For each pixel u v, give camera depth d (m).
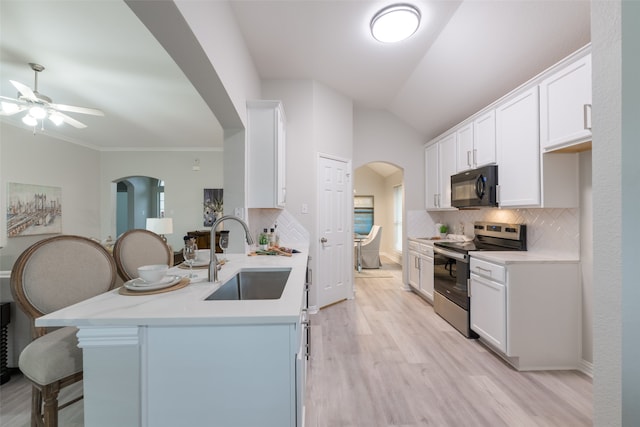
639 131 0.60
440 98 3.71
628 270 0.63
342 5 2.34
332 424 1.72
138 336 1.02
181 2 1.28
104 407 1.02
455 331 3.05
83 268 1.59
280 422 1.05
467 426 1.70
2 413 1.83
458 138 3.57
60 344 1.31
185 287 1.41
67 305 1.50
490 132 2.93
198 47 1.54
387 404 1.90
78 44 2.58
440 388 2.06
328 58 3.14
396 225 7.88
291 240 3.60
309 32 2.68
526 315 2.31
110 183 6.36
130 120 4.63
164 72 3.09
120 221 9.41
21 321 2.19
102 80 3.27
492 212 3.42
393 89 3.94
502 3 2.21
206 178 6.47
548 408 1.86
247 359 1.04
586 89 1.93
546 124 2.25
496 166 2.85
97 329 1.01
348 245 4.24
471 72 3.03
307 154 3.61
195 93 3.63
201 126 4.96
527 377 2.21
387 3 2.33
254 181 2.76
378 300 4.17
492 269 2.49
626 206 0.63
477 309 2.73
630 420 0.62
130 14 2.18
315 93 3.64
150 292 1.30
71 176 5.63
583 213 2.31
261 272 1.97
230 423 1.04
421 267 4.11
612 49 0.72
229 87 2.14
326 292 3.84
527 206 2.46
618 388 0.71
